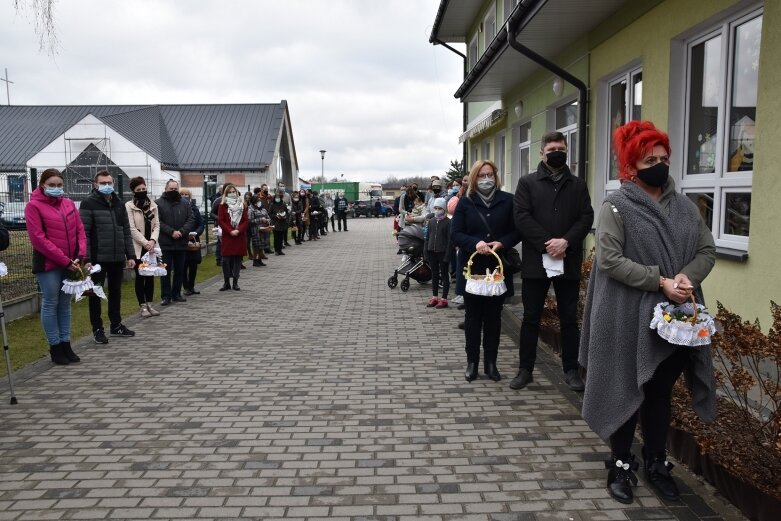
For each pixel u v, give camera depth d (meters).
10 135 50.06
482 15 18.11
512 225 5.63
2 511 3.47
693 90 6.79
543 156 5.25
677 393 4.33
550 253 5.11
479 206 5.64
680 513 3.35
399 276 13.76
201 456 4.18
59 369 6.31
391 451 4.21
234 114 53.00
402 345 7.22
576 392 5.36
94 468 4.01
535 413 4.88
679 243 3.34
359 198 58.16
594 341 3.49
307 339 7.57
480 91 14.54
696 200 6.71
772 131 5.17
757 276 5.39
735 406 4.01
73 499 3.60
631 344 3.38
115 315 7.78
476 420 4.75
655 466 3.56
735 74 6.00
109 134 45.25
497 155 17.66
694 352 3.33
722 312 3.75
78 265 6.40
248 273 14.41
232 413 5.00
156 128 49.81
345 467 3.98
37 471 3.98
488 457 4.09
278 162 52.72
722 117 6.13
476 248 5.49
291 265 16.11
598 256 3.42
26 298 9.37
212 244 19.55
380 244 23.11
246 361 6.57
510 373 5.97
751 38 5.76
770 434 3.47
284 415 4.93
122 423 4.80
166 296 10.04
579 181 5.24
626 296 3.41
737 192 5.96
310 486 3.72
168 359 6.67
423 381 5.79
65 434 4.59
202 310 9.59
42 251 6.24
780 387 3.52
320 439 4.44
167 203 10.09
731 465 3.46
